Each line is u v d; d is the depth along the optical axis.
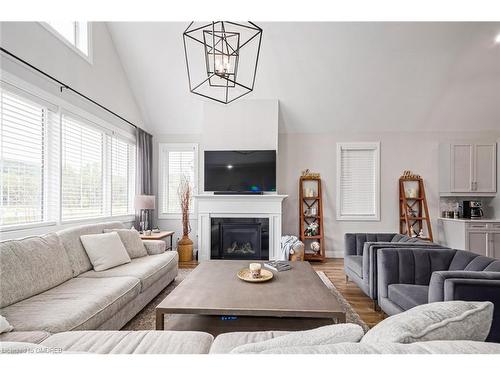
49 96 2.79
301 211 4.98
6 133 2.42
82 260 2.55
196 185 5.19
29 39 2.56
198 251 4.69
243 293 2.00
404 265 2.36
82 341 1.28
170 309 1.75
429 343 0.73
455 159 4.77
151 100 4.80
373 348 0.73
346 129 5.07
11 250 1.88
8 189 2.44
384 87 4.47
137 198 4.01
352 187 5.13
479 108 4.66
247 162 4.70
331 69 4.30
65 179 3.15
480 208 4.70
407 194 5.00
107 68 3.91
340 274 3.97
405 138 5.03
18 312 1.65
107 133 3.94
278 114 4.84
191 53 4.20
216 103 4.78
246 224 4.67
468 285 1.52
